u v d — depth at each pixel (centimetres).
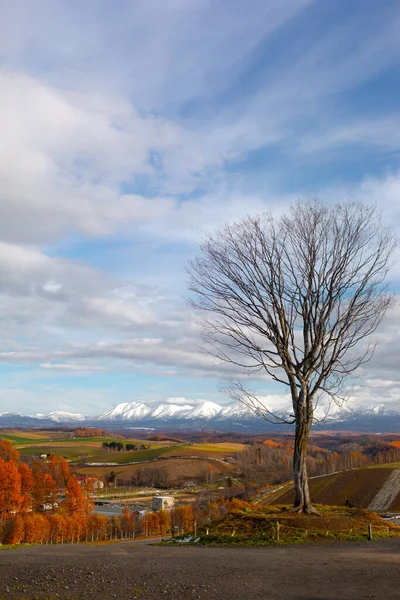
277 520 2058
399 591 998
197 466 16275
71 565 1349
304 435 2214
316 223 2283
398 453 14012
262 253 2278
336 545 1744
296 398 2241
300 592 1002
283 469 13675
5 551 1853
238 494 11269
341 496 8994
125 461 18300
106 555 1620
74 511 8919
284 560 1409
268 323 2250
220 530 2072
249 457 16262
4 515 6675
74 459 18438
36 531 6372
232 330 2288
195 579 1139
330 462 12756
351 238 2269
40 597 961
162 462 17012
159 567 1310
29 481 8181
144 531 8256
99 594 988
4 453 12038
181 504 11094
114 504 12050
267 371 2288
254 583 1092
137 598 955
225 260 2300
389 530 2044
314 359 2214
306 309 2261
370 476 9625
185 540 2072
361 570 1227
